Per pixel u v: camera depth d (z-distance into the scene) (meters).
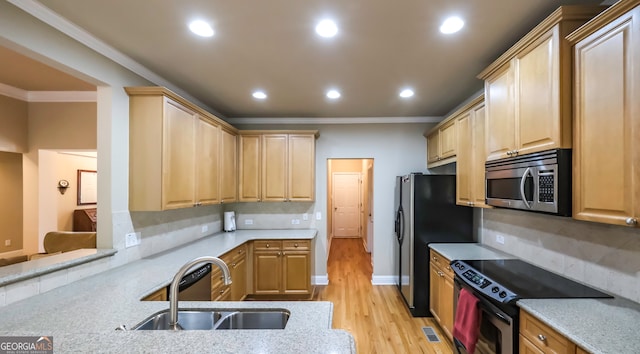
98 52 2.10
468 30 1.92
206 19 1.79
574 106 1.47
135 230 2.46
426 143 4.50
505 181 1.98
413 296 3.40
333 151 4.56
